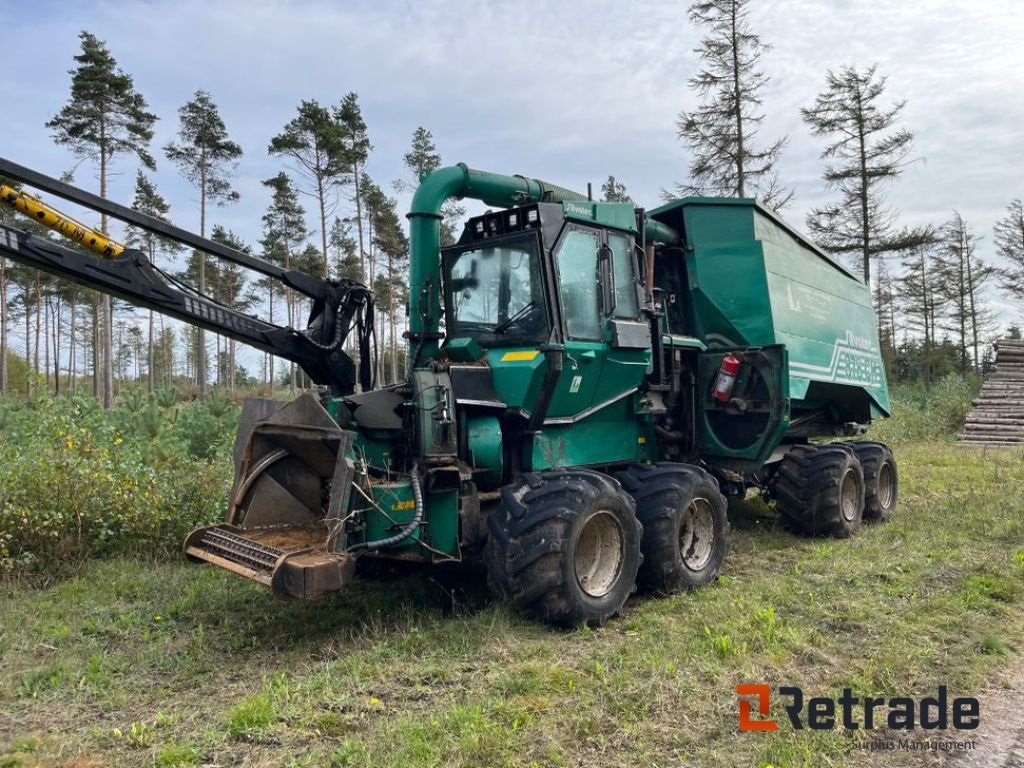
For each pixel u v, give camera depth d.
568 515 4.82
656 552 5.62
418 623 4.98
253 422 5.36
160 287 5.02
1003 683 4.07
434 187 5.96
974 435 18.22
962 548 6.92
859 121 26.39
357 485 4.66
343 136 28.11
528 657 4.40
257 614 5.28
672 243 7.94
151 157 27.22
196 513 7.21
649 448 7.03
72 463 6.75
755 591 5.73
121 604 5.51
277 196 34.22
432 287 5.95
